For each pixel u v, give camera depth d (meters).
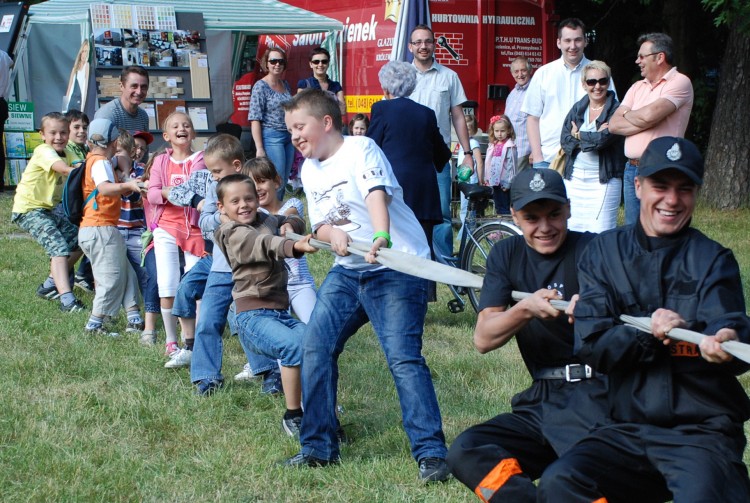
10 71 15.13
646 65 7.29
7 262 9.66
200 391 5.74
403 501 4.26
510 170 11.01
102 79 13.17
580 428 3.10
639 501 2.90
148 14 13.72
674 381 2.83
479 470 3.12
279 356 4.94
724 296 2.77
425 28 8.27
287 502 4.32
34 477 4.50
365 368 6.36
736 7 12.03
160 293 6.56
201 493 4.40
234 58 16.73
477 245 7.93
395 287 4.46
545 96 8.07
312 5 15.95
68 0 15.82
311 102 4.39
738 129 14.40
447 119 8.44
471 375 6.30
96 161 6.92
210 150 5.82
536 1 13.95
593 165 7.32
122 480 4.48
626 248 2.95
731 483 2.68
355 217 4.43
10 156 15.46
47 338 6.91
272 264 5.04
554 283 3.28
